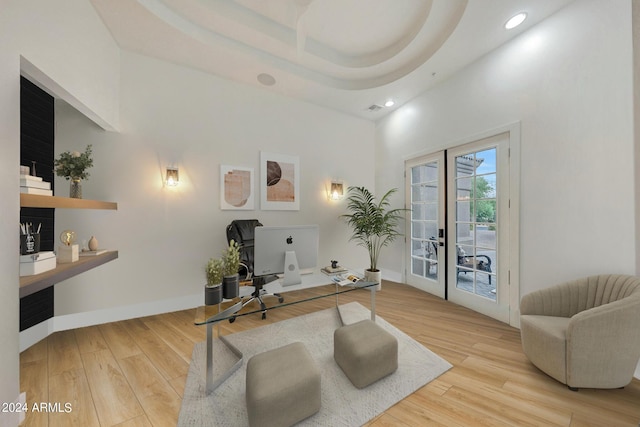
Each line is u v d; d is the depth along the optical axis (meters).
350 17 2.65
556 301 2.01
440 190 3.51
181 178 3.15
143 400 1.60
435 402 1.57
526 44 2.47
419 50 2.98
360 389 1.69
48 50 1.74
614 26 1.90
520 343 2.28
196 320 1.67
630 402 1.53
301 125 4.08
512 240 2.61
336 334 1.99
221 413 1.51
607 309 1.59
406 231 4.18
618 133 1.89
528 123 2.46
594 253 2.02
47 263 1.71
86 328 2.60
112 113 2.65
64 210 2.60
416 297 3.56
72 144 2.63
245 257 3.15
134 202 2.89
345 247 4.57
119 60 2.79
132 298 2.88
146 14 2.33
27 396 1.62
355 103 4.17
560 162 2.22
